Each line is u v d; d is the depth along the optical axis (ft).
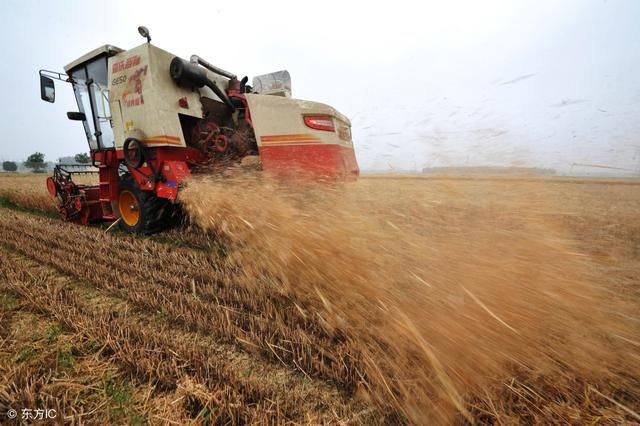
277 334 6.08
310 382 4.95
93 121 16.14
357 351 5.35
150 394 4.64
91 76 15.70
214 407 4.37
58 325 6.45
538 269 5.24
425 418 4.15
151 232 13.61
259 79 18.85
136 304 7.47
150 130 12.37
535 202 6.69
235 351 5.72
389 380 4.67
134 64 12.45
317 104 12.03
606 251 10.23
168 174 12.14
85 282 8.71
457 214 7.17
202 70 13.19
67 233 14.24
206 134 13.91
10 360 5.31
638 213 18.04
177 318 6.73
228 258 9.96
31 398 4.42
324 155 11.98
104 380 4.93
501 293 4.97
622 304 5.51
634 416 3.96
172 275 9.14
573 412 4.16
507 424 4.00
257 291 7.85
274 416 4.25
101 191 15.66
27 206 24.14
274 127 11.80
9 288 8.05
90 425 4.11
